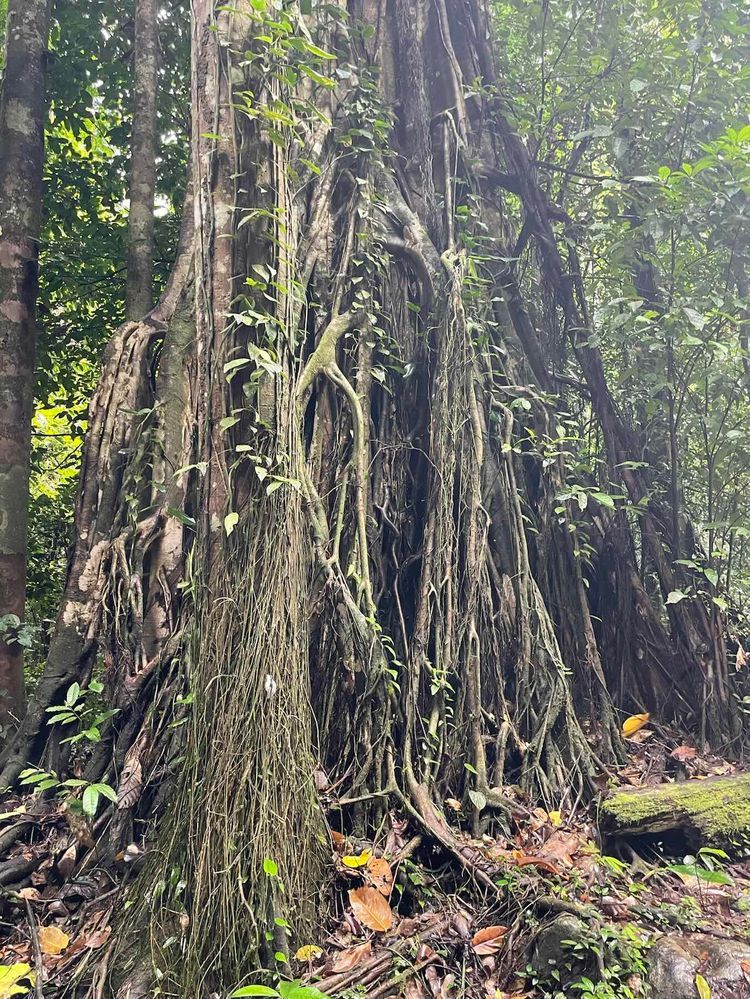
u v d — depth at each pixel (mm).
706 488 5898
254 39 3568
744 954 2688
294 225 3818
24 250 5109
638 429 5844
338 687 3850
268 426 3191
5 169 5164
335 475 4473
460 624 4227
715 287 5402
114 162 7984
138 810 3373
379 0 6168
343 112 5469
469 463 4602
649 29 6340
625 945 2693
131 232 5469
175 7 7496
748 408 5496
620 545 5184
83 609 4082
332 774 3670
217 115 3553
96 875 3166
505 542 4676
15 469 4879
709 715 4727
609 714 4570
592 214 6387
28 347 5078
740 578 6020
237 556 3086
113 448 4383
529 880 3057
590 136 6156
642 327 5258
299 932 2729
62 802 3512
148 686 3756
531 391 5133
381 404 4930
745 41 5840
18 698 4605
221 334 3305
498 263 5809
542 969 2631
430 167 5766
